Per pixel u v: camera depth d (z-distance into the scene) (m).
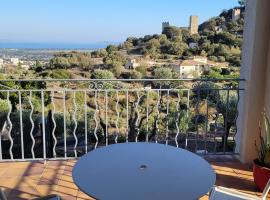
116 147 2.29
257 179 3.13
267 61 3.64
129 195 1.59
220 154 4.10
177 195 1.60
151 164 1.98
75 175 1.81
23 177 3.37
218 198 2.16
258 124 3.78
